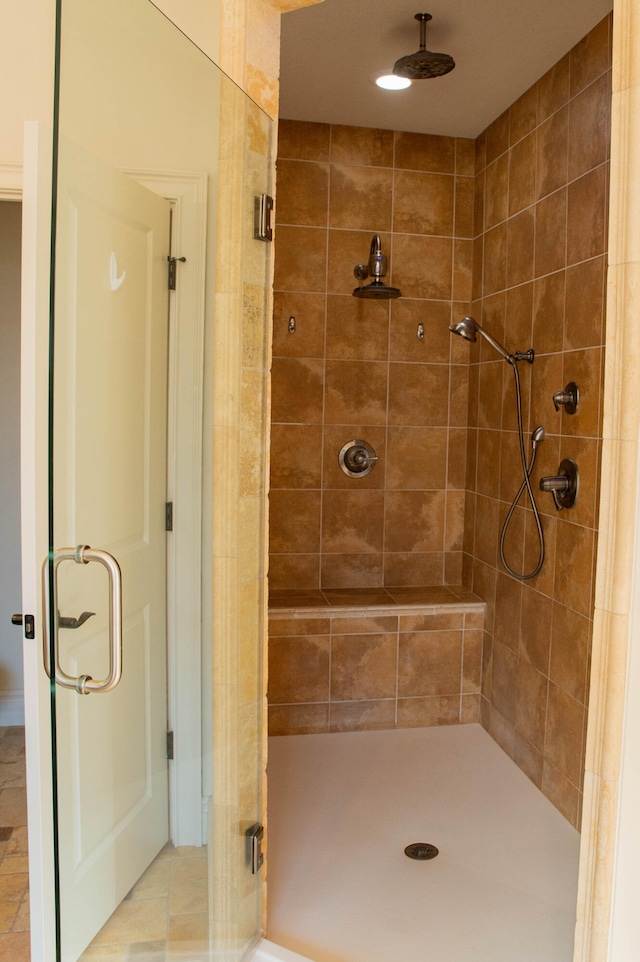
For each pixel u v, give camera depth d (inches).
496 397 128.4
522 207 118.0
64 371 45.7
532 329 114.3
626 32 51.8
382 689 130.6
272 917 80.9
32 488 51.0
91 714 51.1
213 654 67.8
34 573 51.4
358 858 92.3
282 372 136.1
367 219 136.4
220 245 64.1
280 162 132.8
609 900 57.2
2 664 132.4
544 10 92.6
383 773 115.1
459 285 140.5
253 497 72.1
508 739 121.5
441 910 82.4
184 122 57.7
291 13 94.7
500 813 103.5
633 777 55.6
